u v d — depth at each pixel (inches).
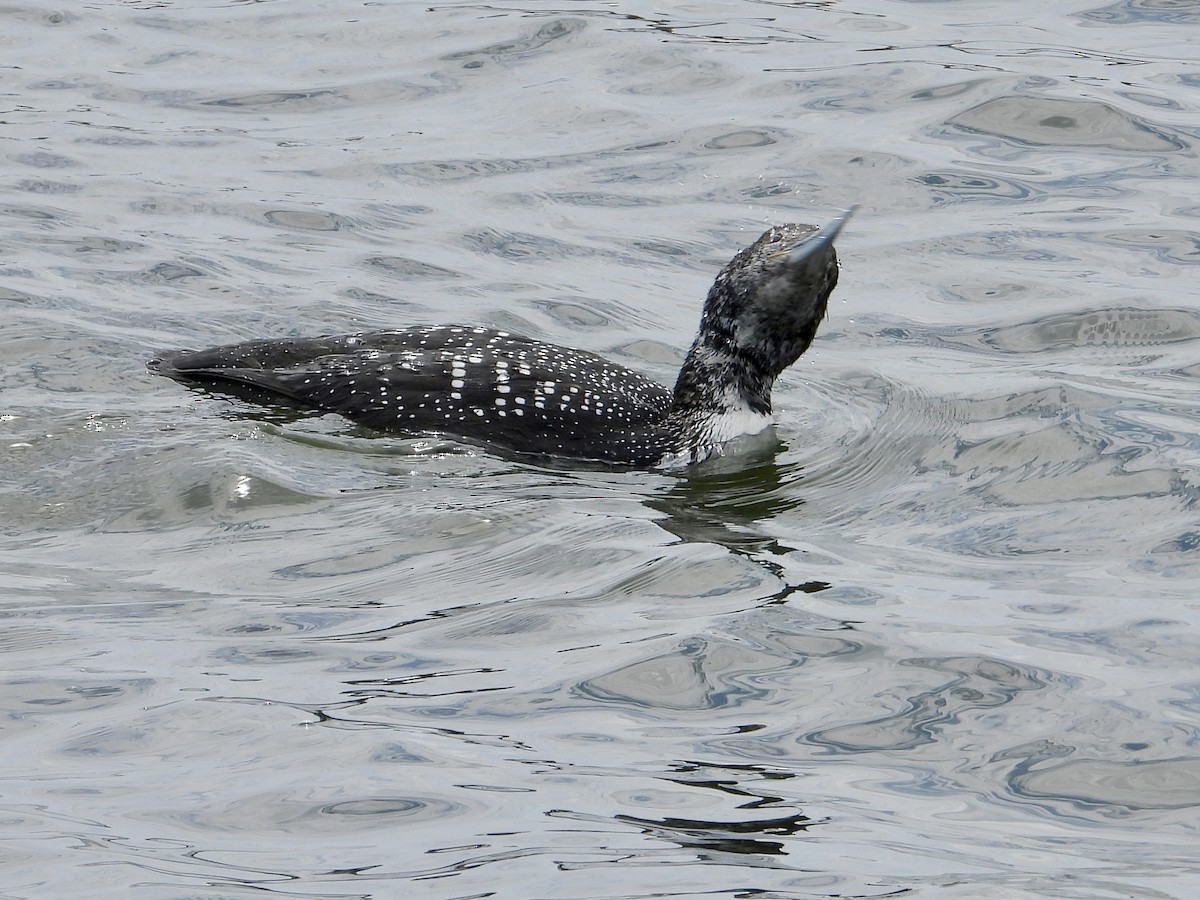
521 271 631.2
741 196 695.1
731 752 330.6
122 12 890.7
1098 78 789.9
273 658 365.4
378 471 467.2
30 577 402.0
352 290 604.1
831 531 442.0
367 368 496.4
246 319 573.6
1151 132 735.1
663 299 614.5
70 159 708.7
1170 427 496.7
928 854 296.0
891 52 832.9
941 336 589.6
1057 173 709.9
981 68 802.2
